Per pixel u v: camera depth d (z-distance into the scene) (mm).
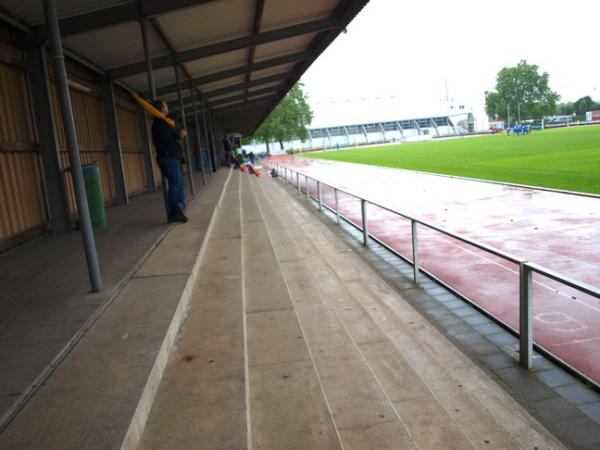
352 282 6184
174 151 7848
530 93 111625
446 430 2713
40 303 4121
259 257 6859
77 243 6910
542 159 23141
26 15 7207
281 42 13914
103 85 11758
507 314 5031
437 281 6258
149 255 5719
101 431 2258
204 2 7875
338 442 2539
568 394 3396
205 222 7906
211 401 2785
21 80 7633
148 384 2729
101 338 3357
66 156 9453
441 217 10750
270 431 2660
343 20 11430
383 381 3330
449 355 4027
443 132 112750
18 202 7238
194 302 4590
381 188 17578
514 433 2791
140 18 7785
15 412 2451
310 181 23281
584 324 4531
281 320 4359
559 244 7621
